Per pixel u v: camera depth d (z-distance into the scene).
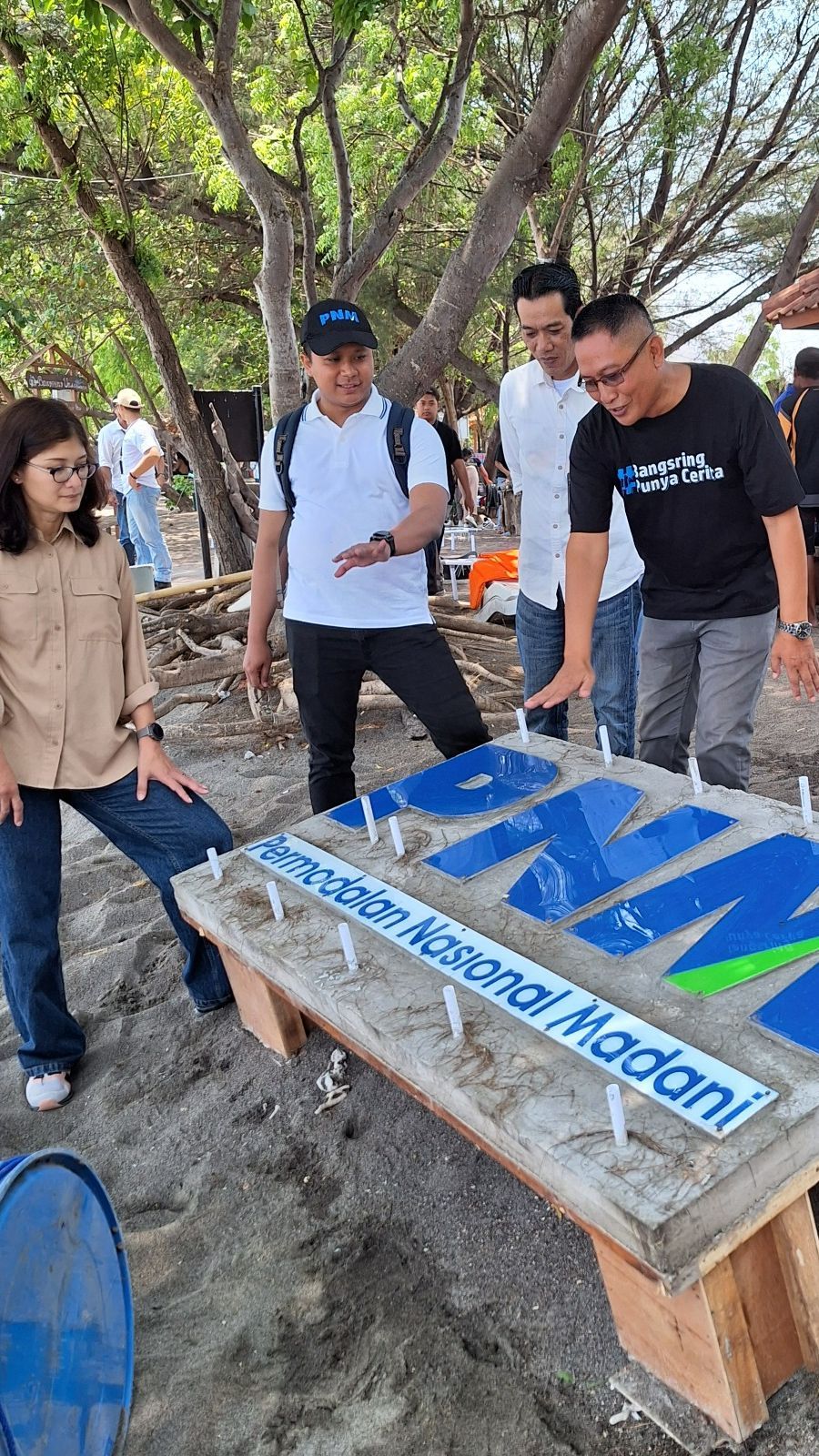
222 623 7.50
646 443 3.14
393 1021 2.10
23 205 15.01
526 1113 1.79
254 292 19.34
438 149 6.75
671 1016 1.98
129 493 10.53
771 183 14.19
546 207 13.64
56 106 9.17
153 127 13.52
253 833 4.74
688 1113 1.71
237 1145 2.80
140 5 6.04
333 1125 2.79
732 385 3.03
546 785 3.06
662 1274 1.53
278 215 6.45
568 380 3.80
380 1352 2.13
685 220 14.33
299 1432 1.99
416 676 3.70
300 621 3.71
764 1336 1.82
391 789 3.25
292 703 6.22
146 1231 2.56
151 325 9.20
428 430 3.57
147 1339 2.25
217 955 3.30
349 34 6.23
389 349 16.86
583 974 2.15
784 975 2.04
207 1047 3.24
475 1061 1.94
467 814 2.96
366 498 3.58
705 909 2.29
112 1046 3.34
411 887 2.63
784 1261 1.81
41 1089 3.11
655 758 3.70
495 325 18.41
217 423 9.04
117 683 3.12
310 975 2.32
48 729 2.99
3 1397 1.62
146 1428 2.05
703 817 2.70
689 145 13.50
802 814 2.64
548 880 2.53
